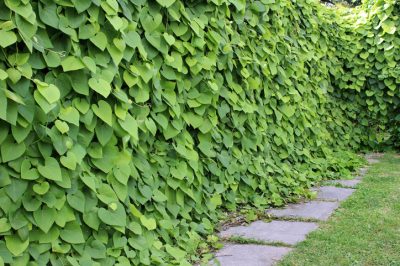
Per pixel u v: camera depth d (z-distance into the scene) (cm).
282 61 443
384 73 607
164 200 275
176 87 292
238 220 357
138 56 252
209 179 344
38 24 193
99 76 217
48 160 196
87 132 217
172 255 263
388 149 644
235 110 362
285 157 453
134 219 250
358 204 389
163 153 284
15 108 179
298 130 484
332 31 601
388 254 284
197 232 314
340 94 635
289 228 337
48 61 195
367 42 614
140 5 253
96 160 224
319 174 486
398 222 341
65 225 207
